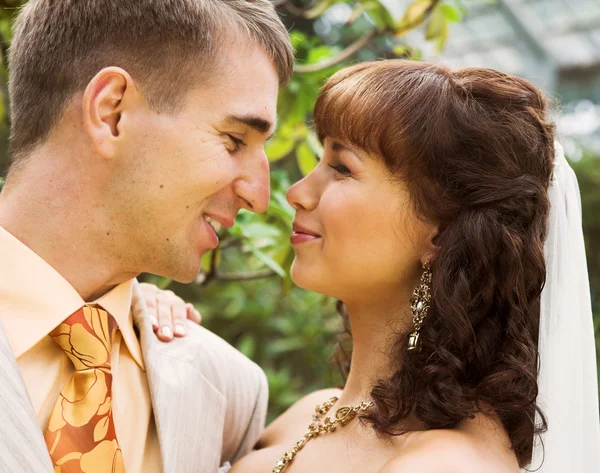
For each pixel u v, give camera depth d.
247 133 1.65
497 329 1.61
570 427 1.64
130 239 1.59
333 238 1.64
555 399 1.62
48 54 1.57
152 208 1.58
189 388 1.71
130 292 1.70
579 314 1.71
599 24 5.17
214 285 4.34
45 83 1.57
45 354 1.51
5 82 2.91
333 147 1.68
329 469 1.61
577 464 1.65
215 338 1.96
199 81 1.57
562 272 1.68
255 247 2.18
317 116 1.71
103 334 1.54
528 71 5.76
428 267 1.63
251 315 4.37
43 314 1.49
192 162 1.58
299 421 1.88
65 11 1.57
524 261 1.61
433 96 1.62
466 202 1.62
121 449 1.57
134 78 1.55
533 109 1.69
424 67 1.68
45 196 1.56
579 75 5.61
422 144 1.59
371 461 1.55
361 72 1.67
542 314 1.65
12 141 1.63
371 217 1.62
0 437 1.33
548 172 1.69
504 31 5.41
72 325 1.50
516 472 1.50
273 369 4.45
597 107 5.62
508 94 1.66
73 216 1.56
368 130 1.60
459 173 1.61
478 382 1.58
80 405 1.45
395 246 1.63
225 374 1.88
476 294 1.60
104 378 1.49
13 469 1.32
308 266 1.69
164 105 1.56
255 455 1.79
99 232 1.57
